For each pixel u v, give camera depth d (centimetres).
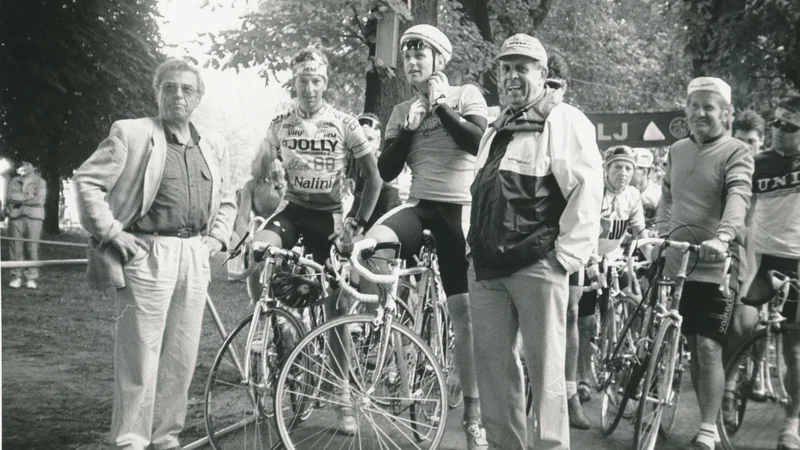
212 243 448
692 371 477
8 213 930
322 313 519
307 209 503
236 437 438
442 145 478
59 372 600
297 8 1207
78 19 1139
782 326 450
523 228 379
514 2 1530
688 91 478
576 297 533
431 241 485
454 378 582
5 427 464
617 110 1900
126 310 408
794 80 741
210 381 438
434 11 964
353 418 452
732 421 467
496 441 409
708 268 460
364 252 451
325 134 490
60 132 1182
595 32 1948
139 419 409
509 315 402
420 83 478
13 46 1112
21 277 912
